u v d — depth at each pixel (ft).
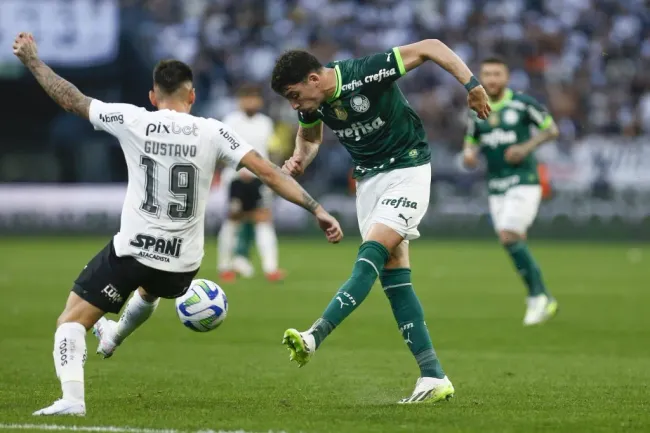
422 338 63.16
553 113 274.57
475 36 289.12
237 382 70.69
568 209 256.11
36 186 271.28
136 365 79.20
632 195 251.80
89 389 66.64
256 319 112.16
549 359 84.17
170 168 54.70
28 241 256.11
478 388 68.28
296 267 187.32
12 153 279.90
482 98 59.26
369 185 62.69
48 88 55.72
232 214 159.63
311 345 55.57
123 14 270.67
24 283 151.53
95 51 264.93
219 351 88.28
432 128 273.75
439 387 61.87
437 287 152.46
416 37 291.79
